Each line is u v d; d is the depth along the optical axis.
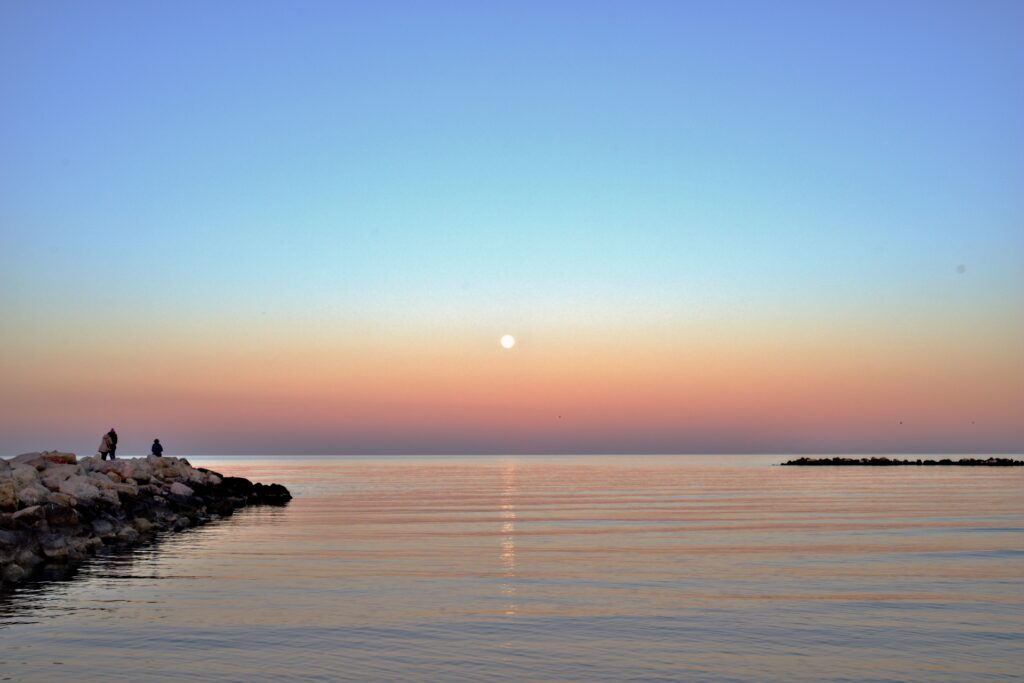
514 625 18.45
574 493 71.00
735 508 51.41
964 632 17.78
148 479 47.84
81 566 27.00
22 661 15.64
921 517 43.94
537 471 150.25
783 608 20.09
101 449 55.19
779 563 27.08
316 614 19.50
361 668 15.32
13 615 19.38
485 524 41.31
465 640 17.19
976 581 23.62
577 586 23.06
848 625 18.39
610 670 15.20
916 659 15.88
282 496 61.72
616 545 32.06
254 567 26.70
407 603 20.78
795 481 94.69
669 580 23.97
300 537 35.59
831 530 37.16
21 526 28.53
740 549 30.59
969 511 48.09
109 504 38.44
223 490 57.47
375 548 31.48
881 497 62.44
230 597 21.55
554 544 32.53
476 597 21.53
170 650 16.42
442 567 26.58
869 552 29.55
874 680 14.69
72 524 32.03
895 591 22.17
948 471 129.75
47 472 40.78
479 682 14.54
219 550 31.08
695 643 16.95
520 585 23.25
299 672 15.07
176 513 44.50
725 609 20.00
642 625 18.42
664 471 142.75
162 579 24.38
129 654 16.12
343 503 58.69
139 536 35.66
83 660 15.73
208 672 15.05
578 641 17.11
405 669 15.26
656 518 44.12
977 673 15.05
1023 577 24.27
